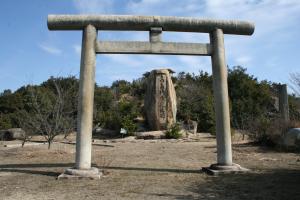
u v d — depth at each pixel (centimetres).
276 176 917
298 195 704
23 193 732
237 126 2730
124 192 741
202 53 1016
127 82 5006
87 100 934
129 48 981
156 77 2823
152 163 1200
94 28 974
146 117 2881
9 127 3138
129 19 985
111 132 2822
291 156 1329
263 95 3694
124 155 1450
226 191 750
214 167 993
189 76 4747
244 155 1380
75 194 723
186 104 3262
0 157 1391
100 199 680
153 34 1000
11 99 3922
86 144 926
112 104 3841
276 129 1611
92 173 904
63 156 1404
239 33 1041
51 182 852
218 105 995
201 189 771
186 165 1152
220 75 998
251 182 842
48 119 1836
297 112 2109
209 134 2830
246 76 4016
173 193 732
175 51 1001
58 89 1767
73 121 1816
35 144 2011
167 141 2300
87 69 945
